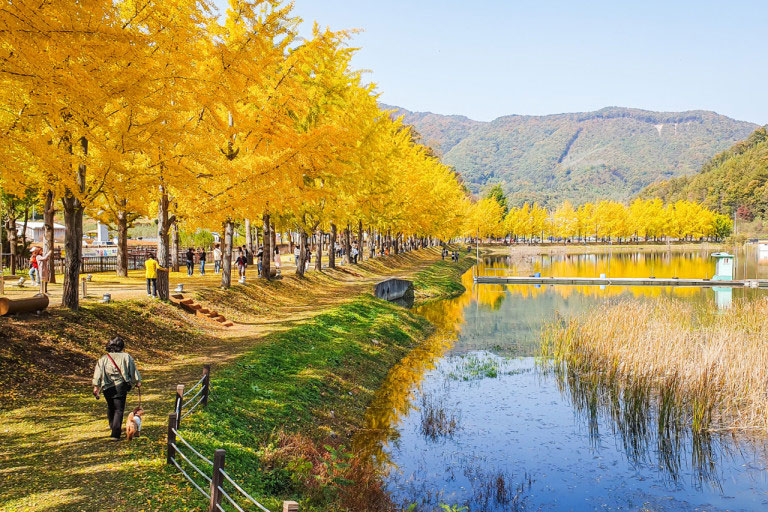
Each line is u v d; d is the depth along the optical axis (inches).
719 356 671.1
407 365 824.3
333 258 1674.5
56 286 843.4
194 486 290.2
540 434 552.1
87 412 390.0
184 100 469.4
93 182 511.5
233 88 551.8
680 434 556.4
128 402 417.1
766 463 489.4
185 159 593.3
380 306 1160.2
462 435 542.6
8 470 288.8
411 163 1876.2
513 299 1678.2
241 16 644.7
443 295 1772.9
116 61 383.6
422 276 1998.0
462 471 460.8
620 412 619.8
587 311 1371.8
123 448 325.1
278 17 612.7
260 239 2496.3
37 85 327.0
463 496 415.5
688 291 1855.3
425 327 1147.3
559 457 497.7
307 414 507.2
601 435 552.7
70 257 570.3
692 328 954.1
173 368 539.2
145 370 526.0
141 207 715.4
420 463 474.0
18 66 313.7
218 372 526.6
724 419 582.2
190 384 476.1
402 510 382.3
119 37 356.2
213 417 405.7
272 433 424.2
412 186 1847.9
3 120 418.9
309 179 888.3
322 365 658.2
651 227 5802.2
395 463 470.9
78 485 275.6
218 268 1360.7
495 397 671.8
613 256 4296.3
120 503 259.8
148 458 314.2
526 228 5639.8
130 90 388.8
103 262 1226.6
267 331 757.3
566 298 1685.5
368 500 375.6
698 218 5905.5
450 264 2933.1
